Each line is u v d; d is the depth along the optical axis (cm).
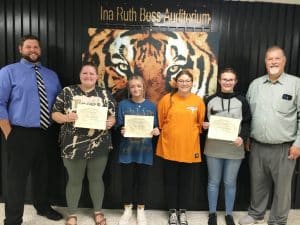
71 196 247
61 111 238
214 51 272
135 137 248
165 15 270
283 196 245
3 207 283
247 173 287
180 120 243
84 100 235
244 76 277
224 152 247
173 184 259
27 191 291
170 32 270
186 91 244
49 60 274
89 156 236
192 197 289
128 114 247
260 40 274
